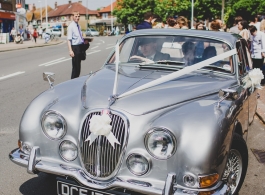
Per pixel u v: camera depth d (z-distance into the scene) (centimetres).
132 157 312
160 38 471
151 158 308
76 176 327
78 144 330
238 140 351
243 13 3075
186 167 298
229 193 319
